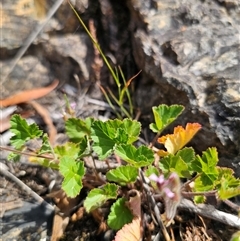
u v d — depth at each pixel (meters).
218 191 0.15
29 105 0.19
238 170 0.17
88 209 0.15
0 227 0.17
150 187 0.17
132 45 0.20
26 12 0.19
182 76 0.18
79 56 0.20
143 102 0.20
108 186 0.16
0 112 0.19
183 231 0.16
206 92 0.18
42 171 0.18
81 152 0.16
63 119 0.19
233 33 0.19
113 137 0.15
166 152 0.16
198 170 0.15
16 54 0.19
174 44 0.19
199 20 0.19
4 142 0.19
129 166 0.15
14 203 0.17
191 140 0.18
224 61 0.18
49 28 0.19
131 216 0.16
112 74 0.20
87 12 0.20
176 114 0.16
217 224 0.17
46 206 0.17
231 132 0.17
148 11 0.19
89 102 0.20
